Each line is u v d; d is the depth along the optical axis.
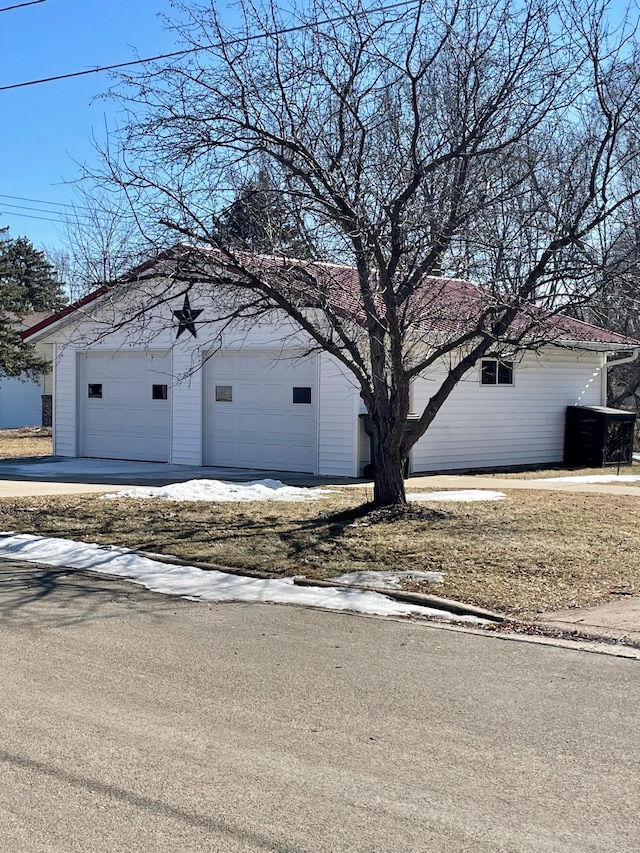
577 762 4.89
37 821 4.12
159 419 21.94
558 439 22.91
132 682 6.17
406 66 11.80
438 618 8.15
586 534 11.66
